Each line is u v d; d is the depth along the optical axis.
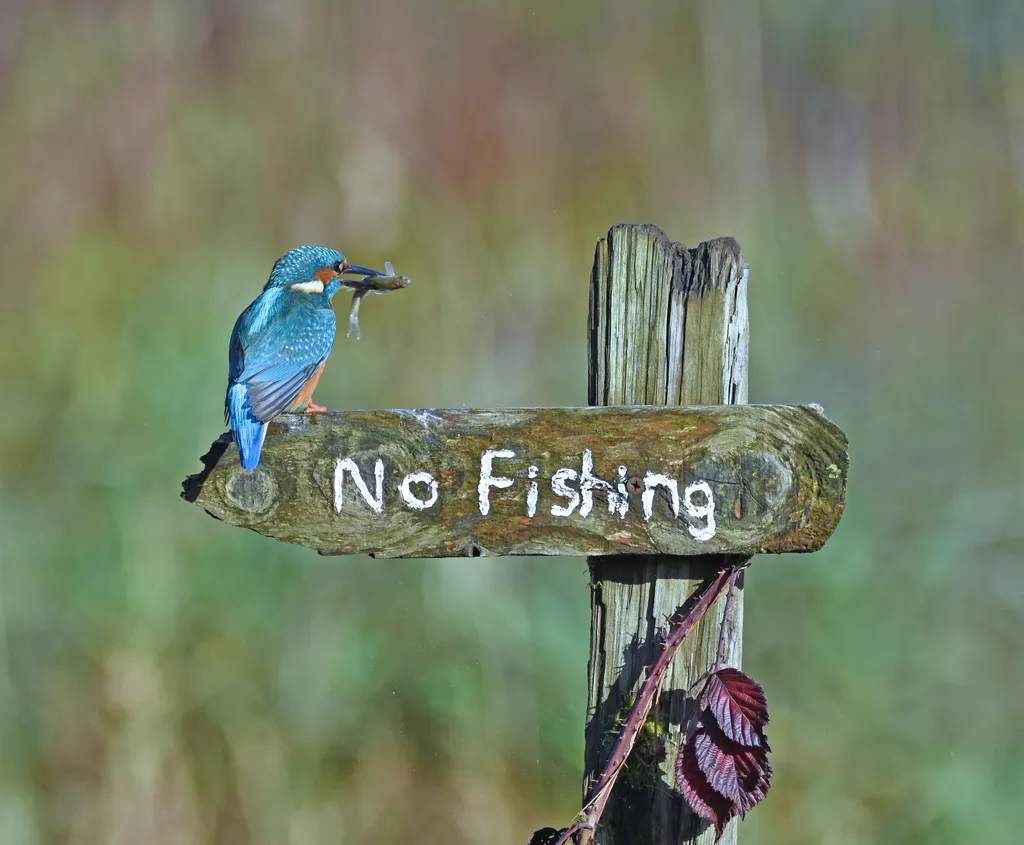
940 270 18.39
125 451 10.71
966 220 19.95
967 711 9.21
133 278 14.00
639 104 20.45
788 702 9.30
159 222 15.85
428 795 9.04
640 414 5.11
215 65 19.27
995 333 15.49
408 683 9.39
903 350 14.75
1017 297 17.05
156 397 11.13
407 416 5.18
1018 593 10.06
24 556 9.92
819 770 8.83
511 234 16.61
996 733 9.07
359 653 9.51
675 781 5.25
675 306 5.30
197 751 9.00
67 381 11.60
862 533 10.30
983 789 8.70
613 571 5.31
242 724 9.05
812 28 23.94
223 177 16.95
